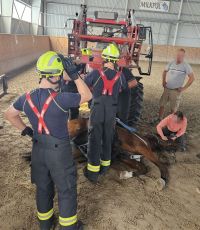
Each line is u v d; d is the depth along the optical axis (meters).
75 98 2.13
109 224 2.83
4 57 10.47
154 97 8.48
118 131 3.75
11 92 7.55
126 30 6.34
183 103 8.08
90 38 5.74
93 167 3.41
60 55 2.19
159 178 3.57
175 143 4.63
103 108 3.21
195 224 2.95
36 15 20.56
